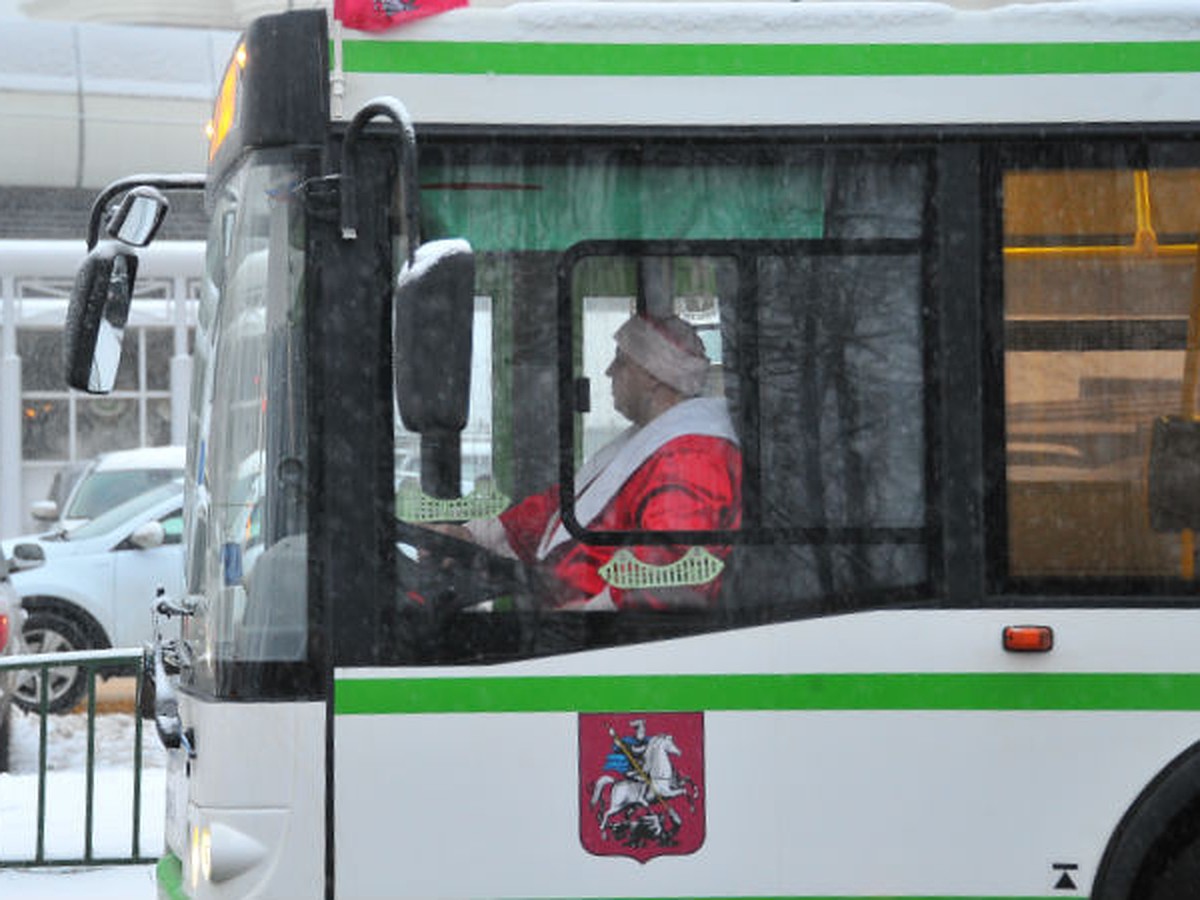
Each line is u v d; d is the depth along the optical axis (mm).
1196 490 15562
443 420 13711
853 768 15203
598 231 15555
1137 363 15672
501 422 15430
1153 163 15766
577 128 15492
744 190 15664
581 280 15570
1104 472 15586
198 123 72312
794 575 15430
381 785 14930
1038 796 15203
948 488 15539
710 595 15359
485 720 15062
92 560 42281
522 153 15539
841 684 15297
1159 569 15516
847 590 15406
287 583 15070
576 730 15102
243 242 15305
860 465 15562
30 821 26719
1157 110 15773
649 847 15062
